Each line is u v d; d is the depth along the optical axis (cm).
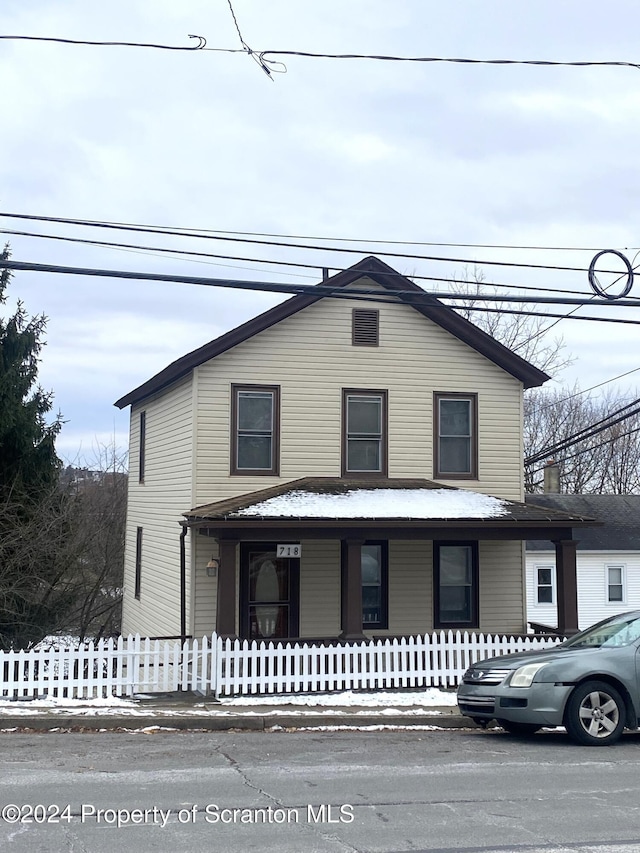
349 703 1466
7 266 1227
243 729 1312
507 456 2047
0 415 2180
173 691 1541
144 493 2369
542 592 3188
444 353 2025
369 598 1941
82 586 2486
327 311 1961
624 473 5247
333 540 1919
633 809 819
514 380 2070
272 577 1888
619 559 3247
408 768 1001
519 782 930
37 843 708
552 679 1173
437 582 1975
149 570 2270
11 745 1138
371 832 741
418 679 1616
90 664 1480
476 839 721
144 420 2412
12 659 1436
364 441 1970
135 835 731
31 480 2259
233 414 1892
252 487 1892
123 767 994
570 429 5209
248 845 705
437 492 1903
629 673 1195
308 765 1015
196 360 1864
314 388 1941
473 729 1329
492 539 1781
